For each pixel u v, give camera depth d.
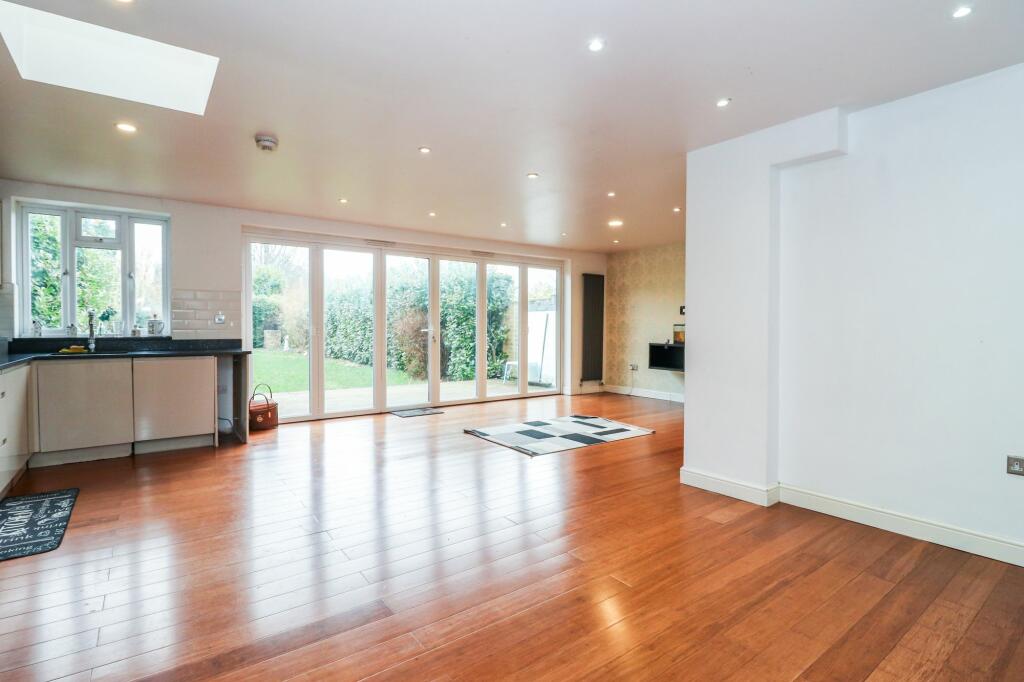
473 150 3.46
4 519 2.83
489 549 2.51
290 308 5.75
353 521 2.85
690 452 3.55
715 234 3.37
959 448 2.54
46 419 3.82
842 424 2.95
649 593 2.10
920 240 2.65
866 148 2.83
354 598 2.04
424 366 6.83
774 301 3.16
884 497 2.79
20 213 4.29
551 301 8.16
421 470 3.88
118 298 4.68
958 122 2.52
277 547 2.51
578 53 2.22
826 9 1.89
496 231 6.40
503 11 1.91
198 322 4.92
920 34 2.07
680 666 1.64
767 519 2.93
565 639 1.79
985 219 2.45
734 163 3.26
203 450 4.44
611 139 3.27
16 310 4.20
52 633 1.79
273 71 2.38
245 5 1.87
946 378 2.58
